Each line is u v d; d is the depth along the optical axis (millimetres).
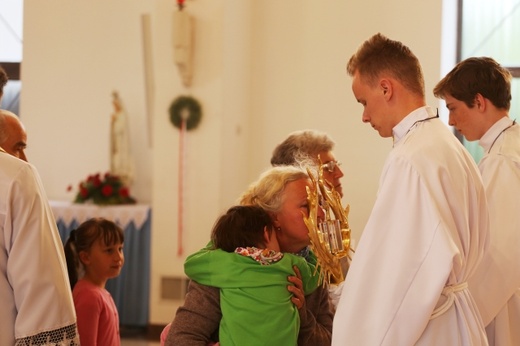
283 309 2277
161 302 7406
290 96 8219
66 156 9305
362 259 2283
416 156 2312
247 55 8195
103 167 9258
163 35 7348
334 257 2482
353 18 7938
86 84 9273
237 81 7824
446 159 2328
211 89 7277
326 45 8000
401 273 2234
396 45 2453
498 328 2982
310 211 2453
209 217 7293
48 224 2713
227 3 7336
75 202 8172
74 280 3455
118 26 9211
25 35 9383
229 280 2307
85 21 9273
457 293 2369
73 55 9305
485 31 8117
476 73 3035
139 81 9156
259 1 8266
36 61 9359
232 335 2258
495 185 2977
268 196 2504
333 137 7953
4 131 2947
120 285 7734
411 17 7773
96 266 3447
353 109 7918
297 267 2383
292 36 8195
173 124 7312
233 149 7777
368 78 2461
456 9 8133
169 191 7359
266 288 2289
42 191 2754
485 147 3111
